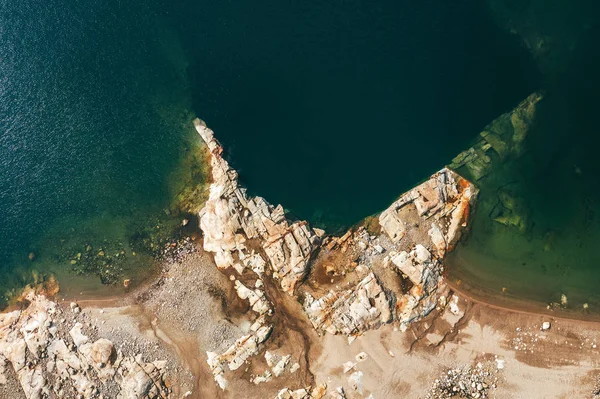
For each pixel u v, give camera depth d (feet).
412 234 193.16
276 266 192.03
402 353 178.29
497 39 208.33
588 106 196.03
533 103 198.70
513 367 173.68
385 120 206.90
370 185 202.39
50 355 185.57
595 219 187.93
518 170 196.95
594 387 168.14
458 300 185.68
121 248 205.57
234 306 190.90
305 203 203.10
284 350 183.01
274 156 208.64
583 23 200.23
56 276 204.23
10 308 201.46
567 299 181.37
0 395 181.16
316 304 186.19
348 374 176.96
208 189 206.39
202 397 179.52
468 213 194.39
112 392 180.34
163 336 189.06
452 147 202.08
